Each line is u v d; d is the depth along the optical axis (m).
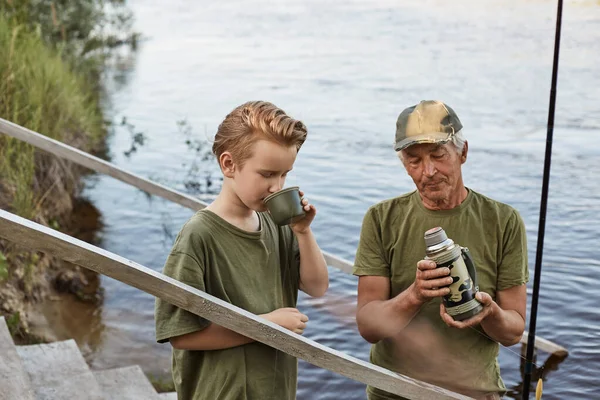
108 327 5.71
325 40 14.03
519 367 3.86
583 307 4.30
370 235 2.85
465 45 12.34
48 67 8.92
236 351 2.40
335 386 4.16
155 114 10.64
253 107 2.32
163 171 8.48
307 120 9.30
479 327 2.77
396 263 2.81
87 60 13.09
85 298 6.05
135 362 5.29
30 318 5.62
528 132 7.84
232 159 2.35
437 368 2.78
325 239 5.66
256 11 17.98
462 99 9.54
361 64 11.95
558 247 5.00
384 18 15.20
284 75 11.84
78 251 2.04
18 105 7.15
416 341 2.77
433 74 10.87
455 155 2.65
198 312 2.20
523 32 12.71
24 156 6.69
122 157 8.95
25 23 9.47
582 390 3.70
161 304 2.33
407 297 2.63
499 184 6.45
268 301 2.46
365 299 2.84
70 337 5.56
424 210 2.77
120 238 7.05
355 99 10.12
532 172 6.63
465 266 2.52
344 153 8.01
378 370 2.46
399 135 2.65
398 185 7.00
